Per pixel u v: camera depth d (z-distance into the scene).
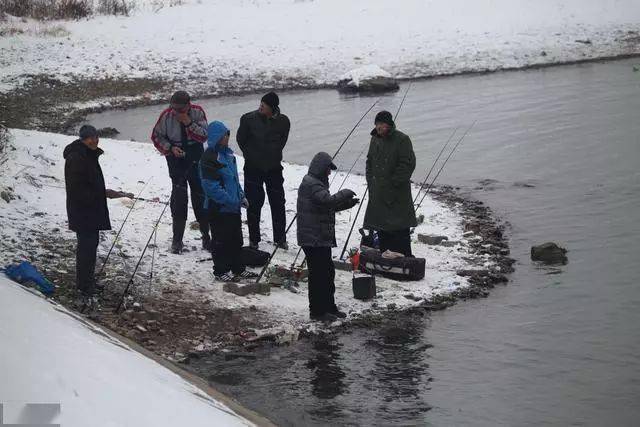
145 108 34.47
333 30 44.94
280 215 15.02
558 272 14.48
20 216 14.41
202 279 13.19
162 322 11.62
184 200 14.02
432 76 40.03
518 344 11.57
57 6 45.06
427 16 46.97
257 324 11.92
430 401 9.95
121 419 5.75
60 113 32.59
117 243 14.14
